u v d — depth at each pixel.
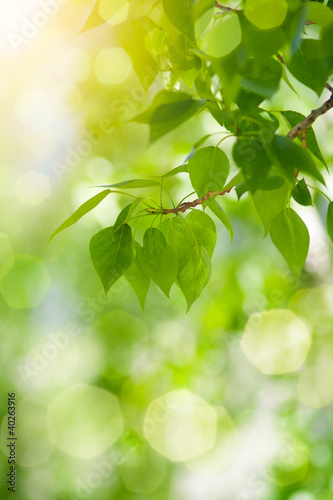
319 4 1.27
